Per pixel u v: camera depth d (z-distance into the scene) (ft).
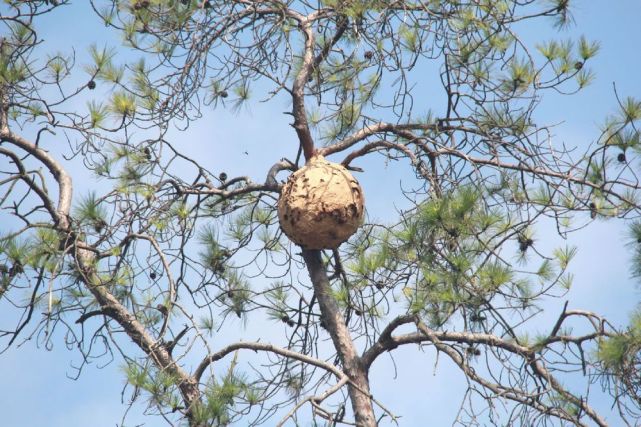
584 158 61.82
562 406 56.44
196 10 64.13
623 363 53.26
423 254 57.36
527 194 60.70
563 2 62.39
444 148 64.28
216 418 58.23
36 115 65.26
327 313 63.00
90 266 64.18
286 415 54.13
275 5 65.26
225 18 62.95
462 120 65.36
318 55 66.33
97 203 63.36
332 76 64.75
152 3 64.90
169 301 61.62
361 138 66.49
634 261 54.95
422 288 57.26
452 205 56.34
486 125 63.93
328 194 60.23
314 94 64.34
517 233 59.82
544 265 58.08
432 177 62.03
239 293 67.41
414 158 63.21
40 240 61.21
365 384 60.59
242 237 68.85
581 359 56.65
